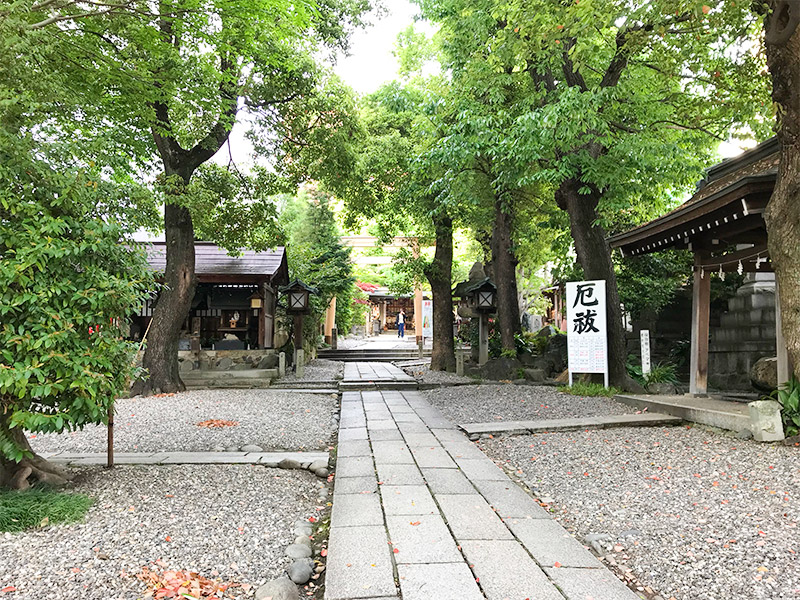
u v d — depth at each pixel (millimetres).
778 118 5590
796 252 5641
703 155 10734
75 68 7816
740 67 7414
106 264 4363
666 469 5133
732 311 12320
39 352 3709
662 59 7863
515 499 4359
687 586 2920
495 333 16188
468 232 20594
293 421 7930
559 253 14172
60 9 6137
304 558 3350
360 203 14102
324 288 20766
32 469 4328
